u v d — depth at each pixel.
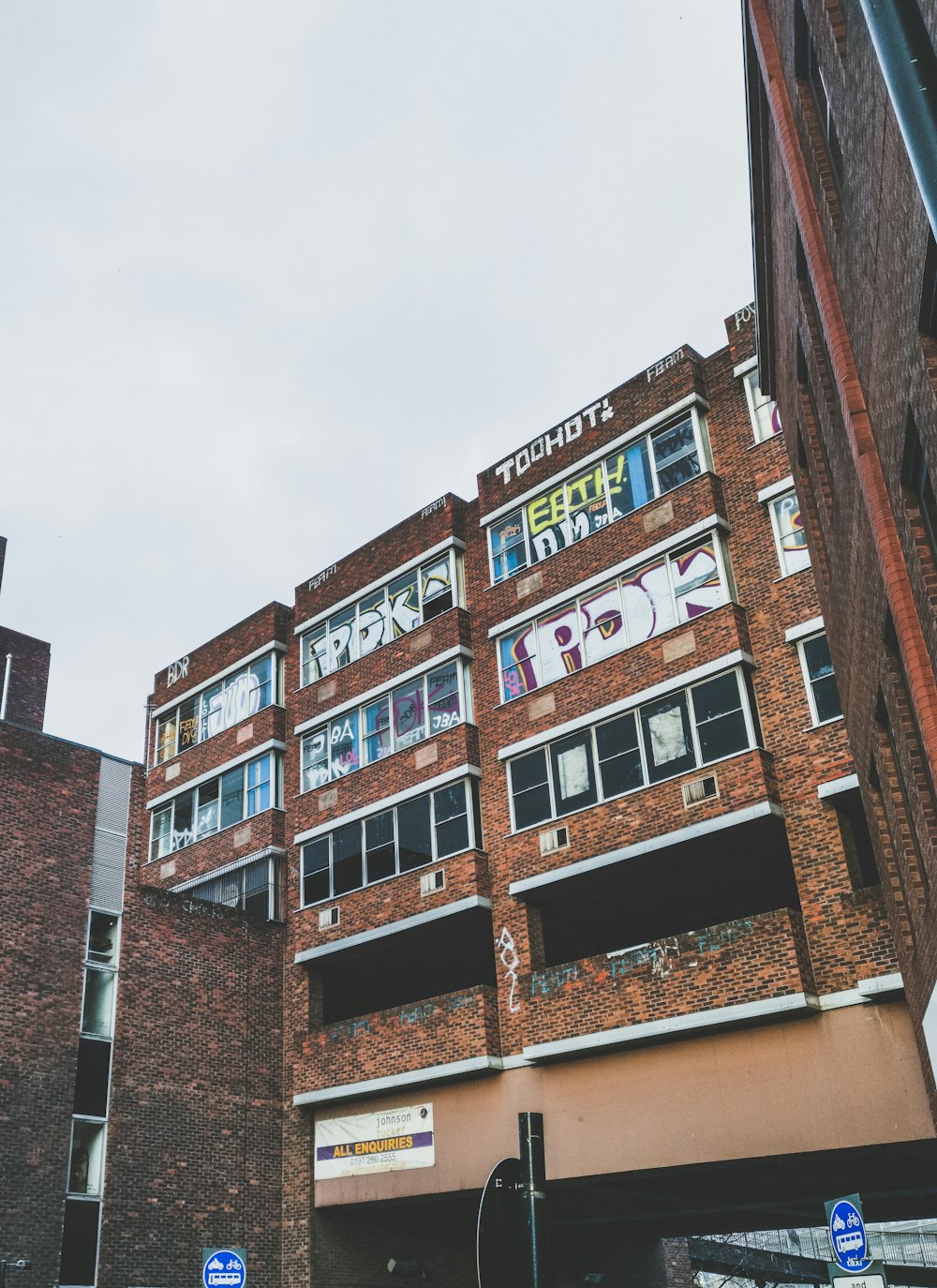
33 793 24.66
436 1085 24.88
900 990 18.78
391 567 30.42
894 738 14.70
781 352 18.78
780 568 23.00
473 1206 28.56
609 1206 26.58
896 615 11.36
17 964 23.09
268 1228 25.77
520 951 24.30
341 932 27.55
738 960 20.56
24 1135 21.98
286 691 32.28
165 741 35.59
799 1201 25.53
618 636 24.83
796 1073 19.77
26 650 33.75
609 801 23.64
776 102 14.19
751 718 22.09
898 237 9.41
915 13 4.39
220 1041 26.47
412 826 27.16
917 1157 20.31
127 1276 22.67
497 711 26.66
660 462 25.44
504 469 28.80
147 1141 24.05
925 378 9.29
